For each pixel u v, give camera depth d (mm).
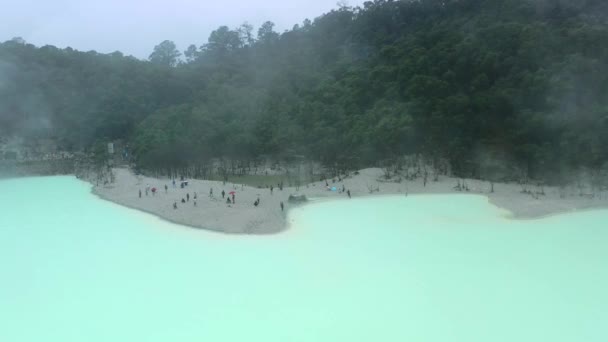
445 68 142250
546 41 132000
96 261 61438
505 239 68562
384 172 122750
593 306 45938
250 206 89125
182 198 96125
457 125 127438
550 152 112000
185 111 170250
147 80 198250
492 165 122312
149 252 65188
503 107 126625
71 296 50312
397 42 172250
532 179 116375
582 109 116562
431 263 58344
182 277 55188
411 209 90938
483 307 45938
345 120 142875
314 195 105938
